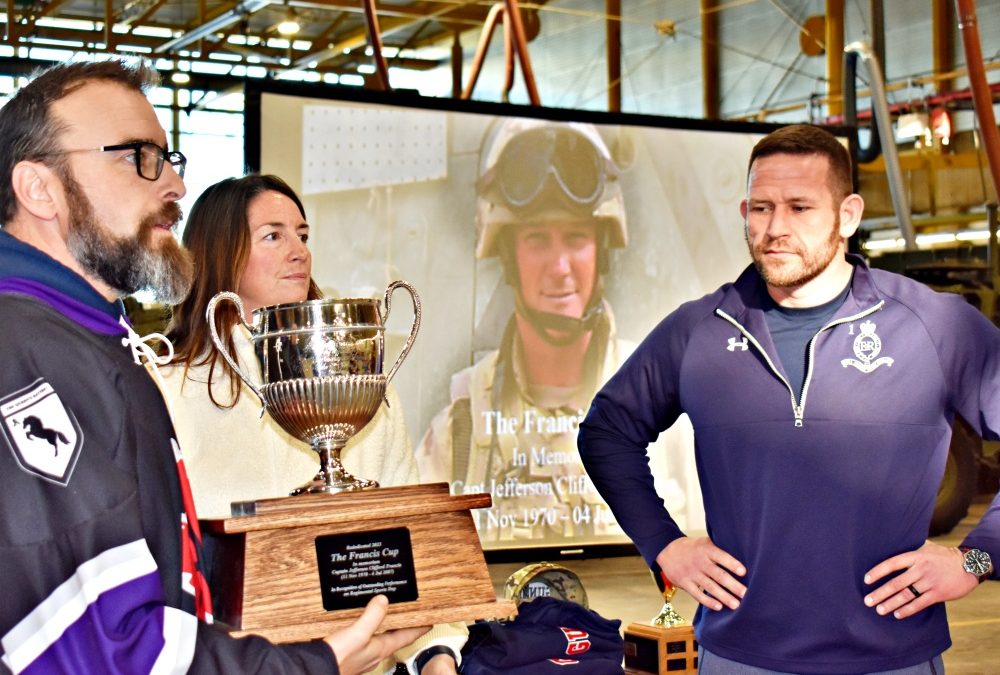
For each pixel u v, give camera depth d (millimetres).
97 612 1156
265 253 2115
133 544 1198
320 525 1362
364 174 4223
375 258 4246
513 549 4383
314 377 1455
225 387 2016
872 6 7945
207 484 1973
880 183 8250
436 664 1771
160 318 6203
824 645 1970
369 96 4195
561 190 4484
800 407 2014
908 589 1944
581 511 4480
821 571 1974
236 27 10469
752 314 2102
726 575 2053
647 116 4605
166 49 10227
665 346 2227
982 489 6750
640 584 5164
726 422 2082
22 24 9789
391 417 2148
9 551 1129
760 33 9234
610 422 2307
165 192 1376
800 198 1996
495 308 4398
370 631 1292
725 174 4738
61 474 1167
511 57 5832
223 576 1424
